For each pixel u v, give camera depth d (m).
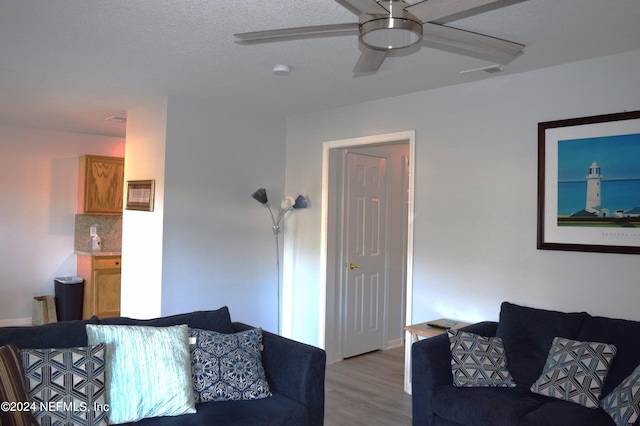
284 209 5.23
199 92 4.44
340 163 5.17
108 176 6.58
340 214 5.18
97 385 2.29
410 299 4.30
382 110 4.57
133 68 3.71
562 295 3.43
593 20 2.66
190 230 4.77
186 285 4.74
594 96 3.31
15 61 3.57
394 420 3.59
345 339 5.20
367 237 5.44
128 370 2.43
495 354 3.13
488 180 3.83
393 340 5.75
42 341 2.43
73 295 6.25
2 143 6.14
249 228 5.22
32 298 6.35
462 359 3.10
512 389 2.99
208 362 2.68
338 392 4.17
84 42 3.15
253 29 2.88
